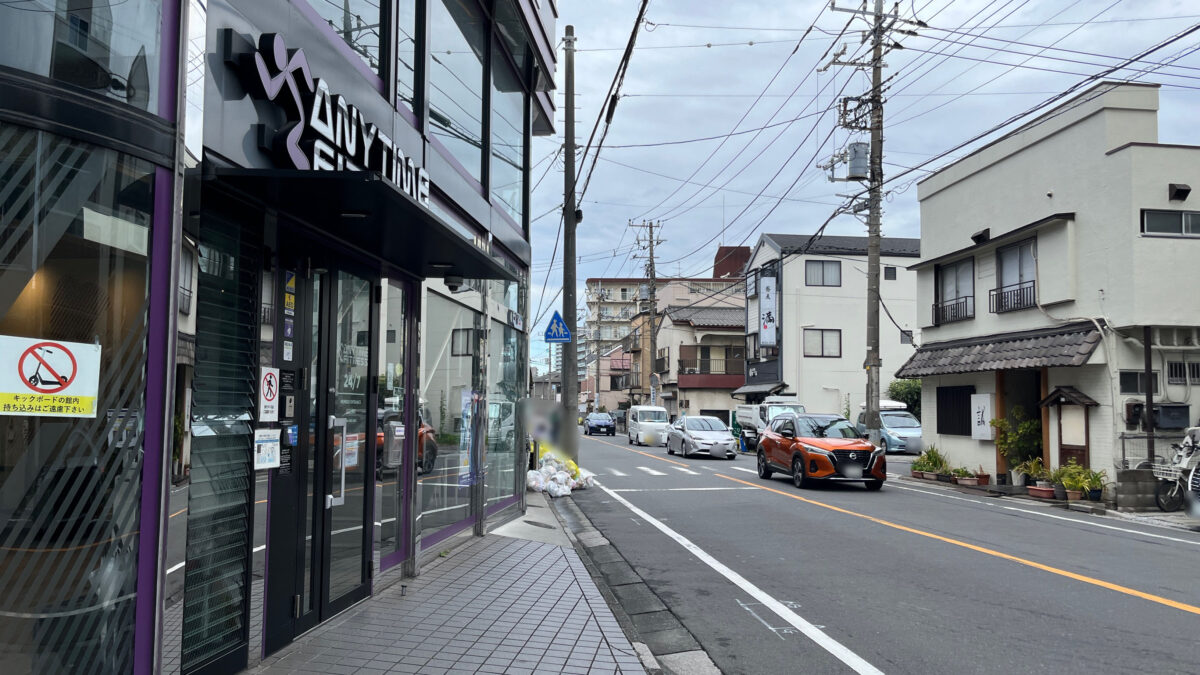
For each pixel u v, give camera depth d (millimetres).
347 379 6039
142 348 3408
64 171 3191
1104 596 7035
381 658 4941
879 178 20031
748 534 10594
